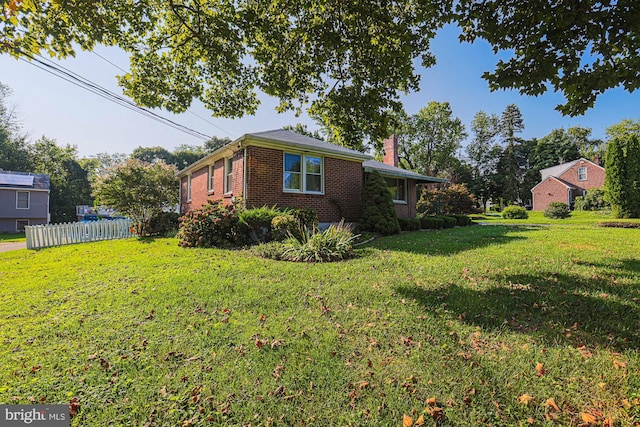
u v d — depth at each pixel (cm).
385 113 482
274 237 797
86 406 188
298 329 289
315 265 564
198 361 236
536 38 361
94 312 345
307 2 453
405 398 191
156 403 190
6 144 3078
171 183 1409
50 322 319
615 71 345
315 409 183
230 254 691
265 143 932
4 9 373
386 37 449
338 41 438
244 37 511
